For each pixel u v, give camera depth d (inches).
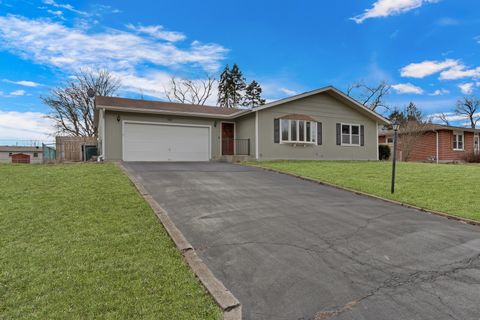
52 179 327.6
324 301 117.3
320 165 529.7
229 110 756.0
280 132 648.4
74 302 111.3
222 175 410.0
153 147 612.4
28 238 170.9
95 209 224.2
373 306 113.6
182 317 104.6
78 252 153.7
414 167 522.0
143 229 188.4
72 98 1212.5
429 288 127.1
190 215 225.0
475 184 359.6
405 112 1440.7
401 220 227.3
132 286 123.3
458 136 973.2
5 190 277.0
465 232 202.8
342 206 266.4
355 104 714.8
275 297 120.3
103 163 492.4
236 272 140.9
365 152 750.5
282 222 212.5
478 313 109.0
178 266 142.6
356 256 158.7
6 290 119.3
